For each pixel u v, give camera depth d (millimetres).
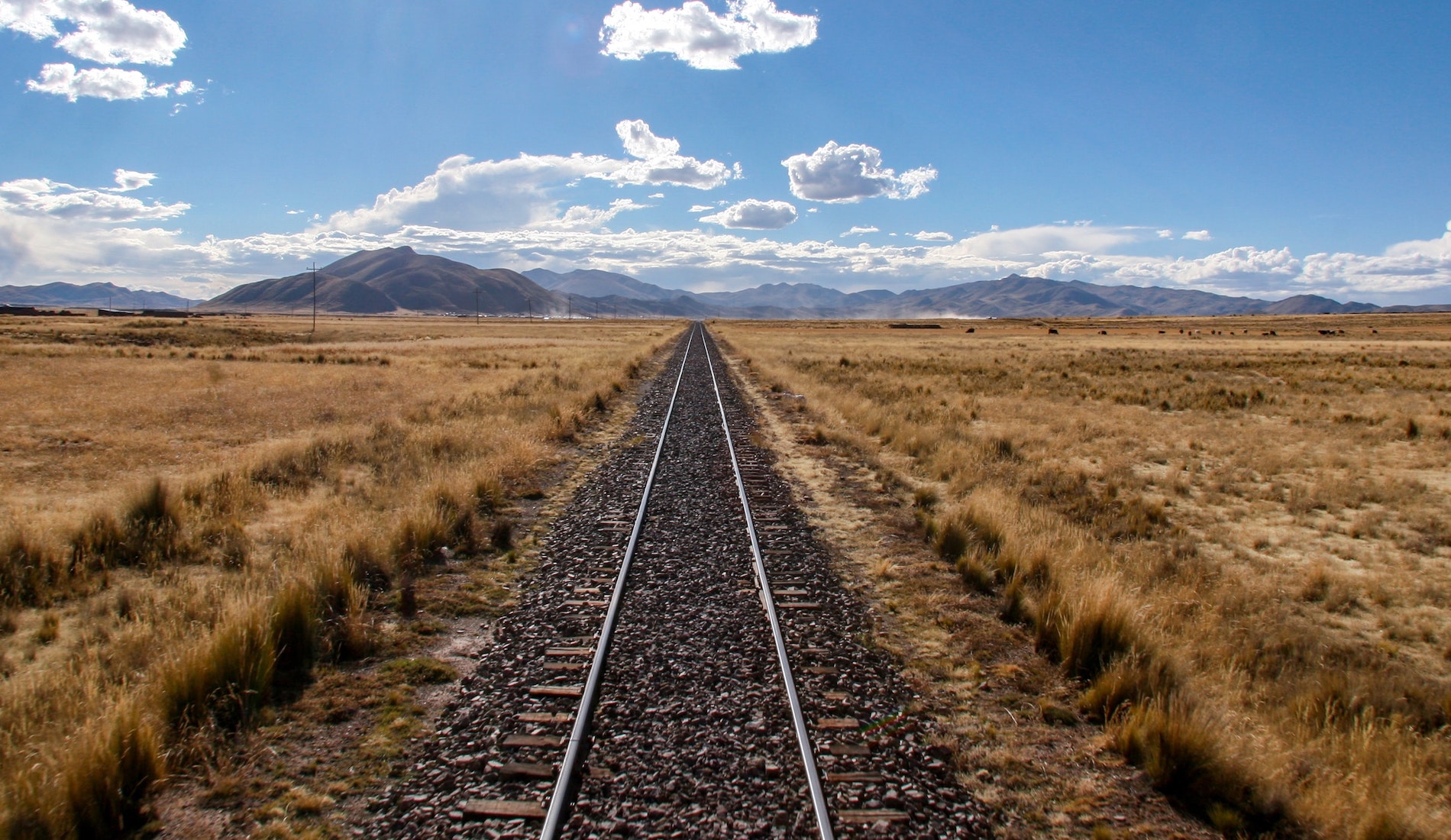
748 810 4188
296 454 13797
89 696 4938
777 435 18938
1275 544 10852
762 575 7891
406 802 4281
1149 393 28438
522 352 50812
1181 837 4180
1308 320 159625
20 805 3881
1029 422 21453
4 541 8062
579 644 6320
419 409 20281
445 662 6184
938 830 4129
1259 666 6715
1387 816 4215
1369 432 19578
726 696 5461
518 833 3980
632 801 4242
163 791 4355
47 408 20406
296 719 5203
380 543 8438
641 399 26234
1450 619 8242
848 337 95375
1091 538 10016
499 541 9430
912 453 16359
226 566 8500
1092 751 5004
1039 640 6633
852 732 5082
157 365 35562
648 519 10391
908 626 7094
